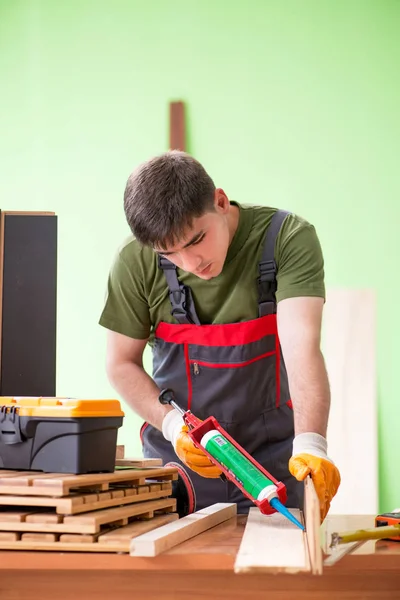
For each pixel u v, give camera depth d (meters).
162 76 4.13
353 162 4.00
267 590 1.27
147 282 1.86
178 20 4.13
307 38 4.05
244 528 1.48
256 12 4.08
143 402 1.85
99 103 4.16
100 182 4.14
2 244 1.74
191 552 1.19
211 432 1.46
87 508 1.28
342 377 3.87
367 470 3.77
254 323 1.84
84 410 1.37
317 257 1.77
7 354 1.72
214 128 4.09
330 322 3.93
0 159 4.19
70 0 4.20
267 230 1.81
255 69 4.07
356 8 4.02
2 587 1.31
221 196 1.68
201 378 1.89
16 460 1.43
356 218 3.99
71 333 4.07
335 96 4.03
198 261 1.58
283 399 1.93
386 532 1.30
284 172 4.04
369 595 1.27
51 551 1.22
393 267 3.96
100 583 1.29
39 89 4.20
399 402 3.88
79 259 4.12
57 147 4.17
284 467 1.92
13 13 4.23
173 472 1.61
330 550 1.22
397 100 3.99
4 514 1.26
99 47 4.18
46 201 4.16
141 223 1.52
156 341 1.96
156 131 4.12
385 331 3.93
